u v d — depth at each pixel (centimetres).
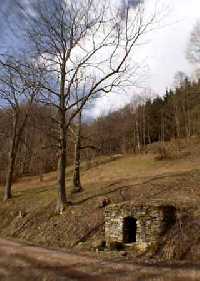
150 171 3631
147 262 1460
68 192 2870
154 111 8444
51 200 2822
